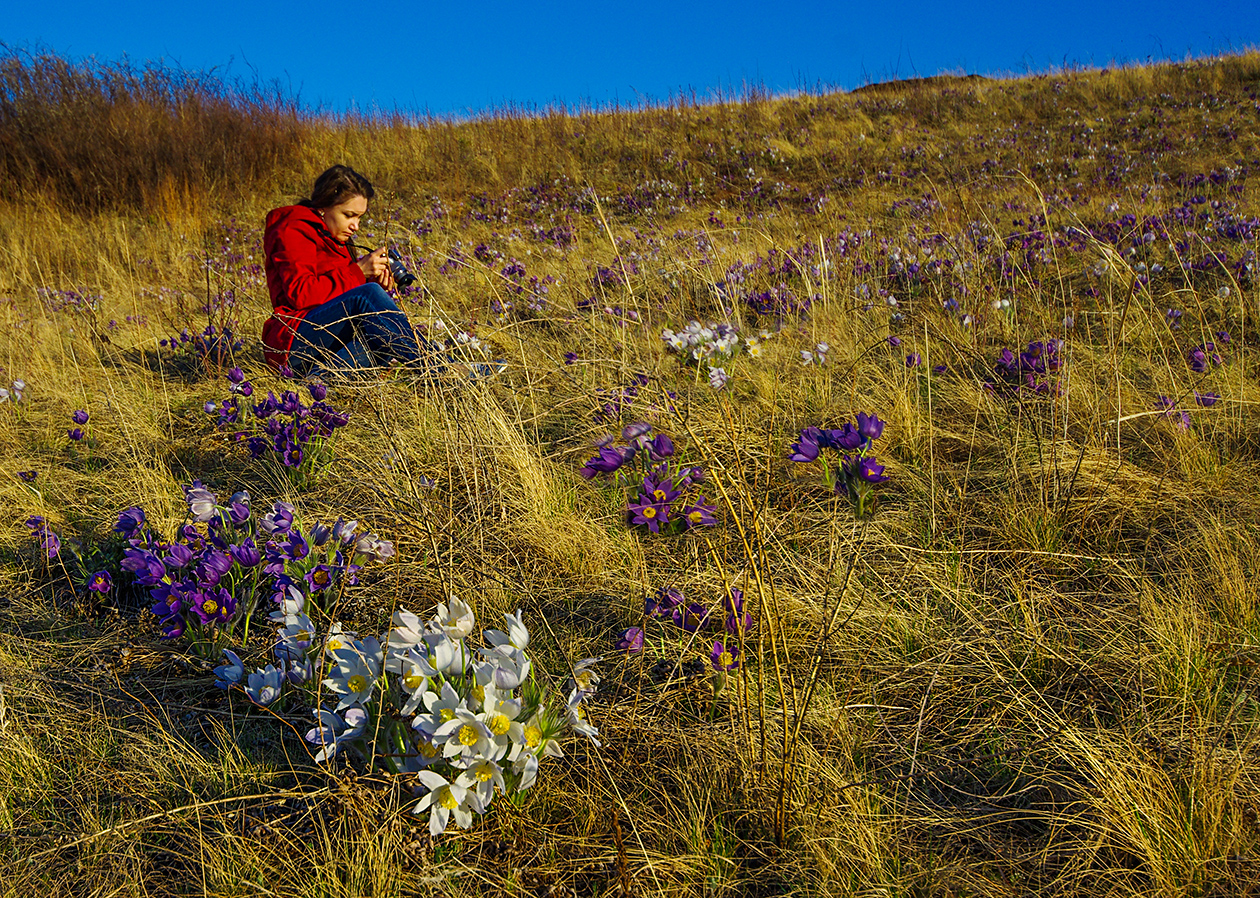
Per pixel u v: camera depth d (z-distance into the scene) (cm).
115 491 321
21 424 394
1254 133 1136
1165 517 269
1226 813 162
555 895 160
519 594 250
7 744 195
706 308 557
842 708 198
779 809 167
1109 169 1039
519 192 1212
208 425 384
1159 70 1611
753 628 225
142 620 243
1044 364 368
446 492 307
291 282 416
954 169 1139
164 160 1172
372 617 240
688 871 163
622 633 235
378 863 161
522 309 570
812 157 1285
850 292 530
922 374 409
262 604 243
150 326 557
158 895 162
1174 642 206
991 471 309
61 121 1168
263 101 1408
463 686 178
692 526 270
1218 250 561
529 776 168
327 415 335
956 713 200
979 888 157
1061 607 233
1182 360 376
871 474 276
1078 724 193
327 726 183
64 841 172
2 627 241
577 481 318
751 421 359
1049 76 1764
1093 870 157
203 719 207
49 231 934
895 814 174
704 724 200
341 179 427
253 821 176
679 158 1321
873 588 246
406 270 455
